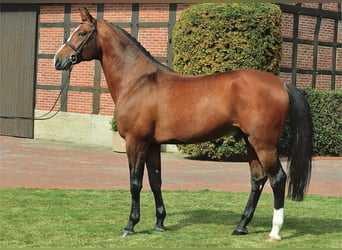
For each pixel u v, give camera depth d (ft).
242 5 48.55
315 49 59.41
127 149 24.30
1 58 67.46
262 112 22.71
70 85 62.54
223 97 23.12
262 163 23.07
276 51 49.37
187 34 49.67
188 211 29.50
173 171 43.73
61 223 26.43
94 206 30.19
